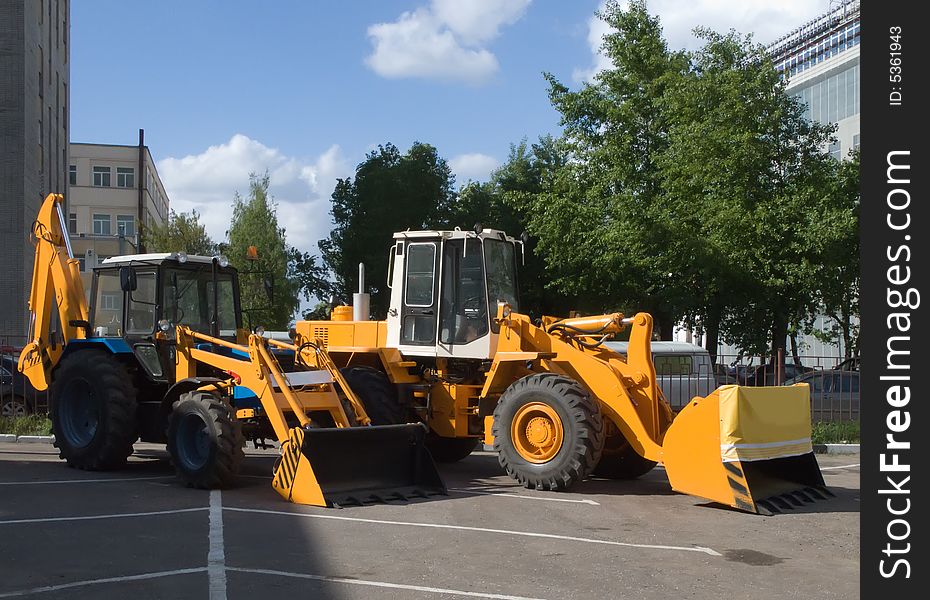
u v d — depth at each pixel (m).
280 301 39.88
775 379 16.77
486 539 7.56
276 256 39.72
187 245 37.69
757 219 21.31
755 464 10.00
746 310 22.80
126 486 10.19
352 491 9.38
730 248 21.75
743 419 9.12
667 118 24.83
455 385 11.81
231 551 6.98
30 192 32.34
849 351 22.58
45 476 10.95
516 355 10.98
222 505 8.98
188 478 10.02
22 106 31.33
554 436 10.18
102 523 8.02
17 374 16.20
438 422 11.92
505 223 41.22
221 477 9.84
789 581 6.36
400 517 8.50
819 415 16.64
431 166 41.50
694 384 16.75
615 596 5.84
